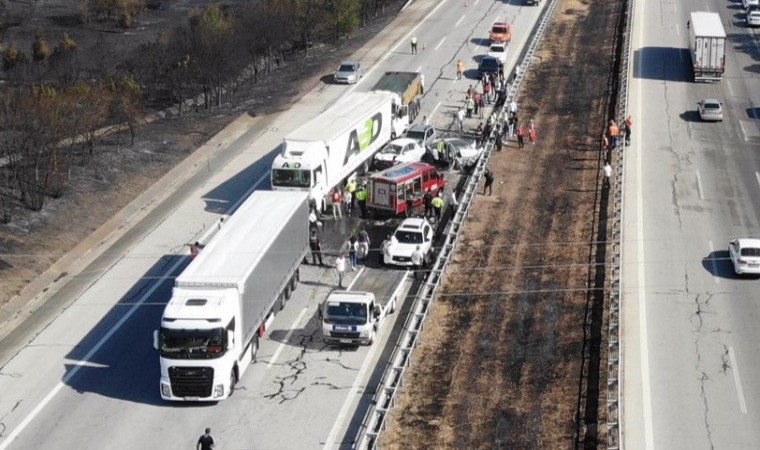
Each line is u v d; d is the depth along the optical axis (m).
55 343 46.03
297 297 50.00
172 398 40.41
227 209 61.19
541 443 36.91
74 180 63.25
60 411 40.47
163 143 72.31
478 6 112.19
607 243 55.09
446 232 57.16
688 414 38.66
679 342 44.31
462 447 36.91
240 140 73.81
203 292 41.12
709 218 58.72
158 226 58.94
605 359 42.66
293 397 41.16
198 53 81.31
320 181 58.75
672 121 76.44
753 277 50.47
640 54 93.88
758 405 39.22
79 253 55.25
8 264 52.44
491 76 83.00
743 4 112.69
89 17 113.88
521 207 61.06
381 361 44.00
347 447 37.66
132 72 84.31
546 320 46.59
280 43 93.88
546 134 74.38
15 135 59.66
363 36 103.19
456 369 42.53
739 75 88.38
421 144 68.38
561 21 105.00
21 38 105.75
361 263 53.78
